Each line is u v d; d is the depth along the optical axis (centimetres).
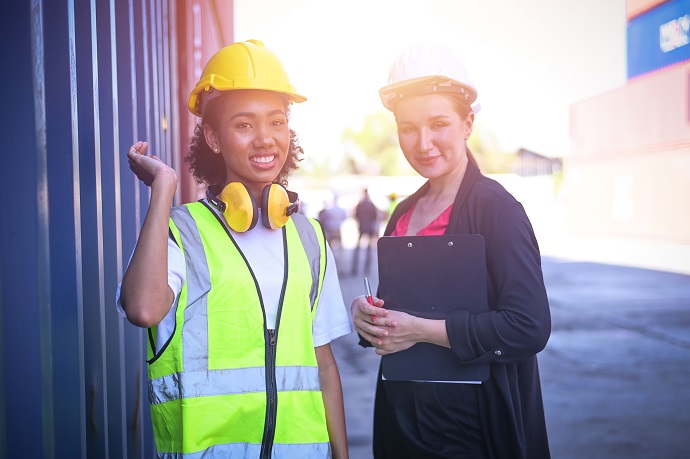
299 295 162
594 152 2222
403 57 183
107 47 202
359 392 527
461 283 177
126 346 245
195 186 393
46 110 155
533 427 184
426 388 181
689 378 556
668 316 864
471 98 188
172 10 348
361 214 1514
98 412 183
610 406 478
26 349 125
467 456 179
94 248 181
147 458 282
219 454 150
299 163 196
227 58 160
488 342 168
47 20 156
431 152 183
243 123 161
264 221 159
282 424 155
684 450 391
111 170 203
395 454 190
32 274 123
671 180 1745
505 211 174
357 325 186
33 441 126
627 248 1942
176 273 146
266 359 154
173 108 349
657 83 1795
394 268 184
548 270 1486
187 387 146
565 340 719
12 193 122
